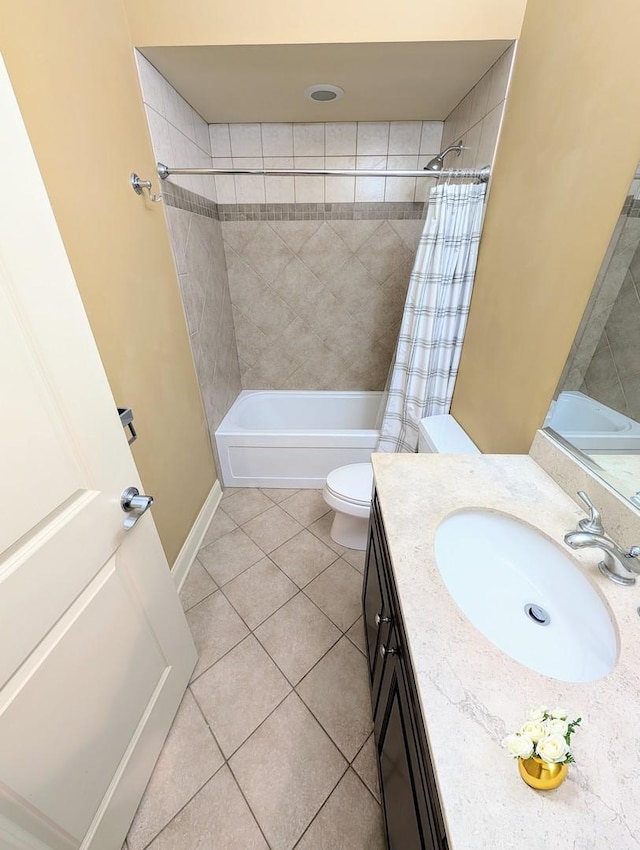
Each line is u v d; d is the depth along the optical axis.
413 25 1.28
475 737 0.49
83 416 0.72
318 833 0.98
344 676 1.35
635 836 0.40
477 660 0.58
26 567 0.60
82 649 0.75
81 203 1.06
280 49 1.36
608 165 0.85
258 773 1.10
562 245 1.02
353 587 1.73
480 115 1.58
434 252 1.65
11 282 0.55
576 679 0.66
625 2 0.78
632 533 0.78
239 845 0.96
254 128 2.17
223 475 2.45
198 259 2.01
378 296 2.61
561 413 1.04
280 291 2.60
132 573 0.93
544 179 1.11
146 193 1.44
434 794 0.52
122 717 0.91
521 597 0.86
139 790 1.00
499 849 0.39
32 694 0.63
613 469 0.87
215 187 2.29
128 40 1.32
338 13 1.28
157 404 1.54
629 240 0.81
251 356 2.84
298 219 2.39
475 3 1.23
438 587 0.71
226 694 1.29
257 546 1.99
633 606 0.68
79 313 0.70
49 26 0.94
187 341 1.88
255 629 1.53
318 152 2.22
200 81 1.62
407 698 0.69
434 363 1.83
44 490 0.63
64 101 1.00
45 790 0.67
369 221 2.39
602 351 0.89
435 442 1.61
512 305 1.29
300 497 2.39
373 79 1.60
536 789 0.44
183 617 1.23
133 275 1.36
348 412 2.94
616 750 0.47
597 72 0.88
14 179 0.55
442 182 1.65
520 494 0.99
